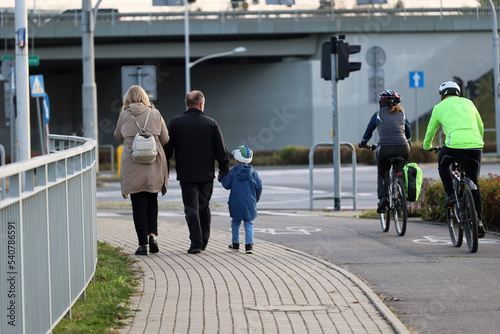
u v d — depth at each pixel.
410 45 89.69
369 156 75.31
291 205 38.06
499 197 21.77
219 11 87.12
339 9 88.50
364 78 89.06
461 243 19.05
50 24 83.31
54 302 10.03
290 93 91.81
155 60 94.81
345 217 29.14
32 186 8.78
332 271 15.77
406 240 20.72
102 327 10.95
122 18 85.94
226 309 12.26
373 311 12.07
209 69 96.06
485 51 90.69
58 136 17.38
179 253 18.67
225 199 41.16
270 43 91.06
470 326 11.09
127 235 22.58
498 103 66.50
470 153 18.50
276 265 16.64
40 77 41.97
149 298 13.18
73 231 11.65
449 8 89.31
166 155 19.02
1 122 101.25
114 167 77.56
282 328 11.00
